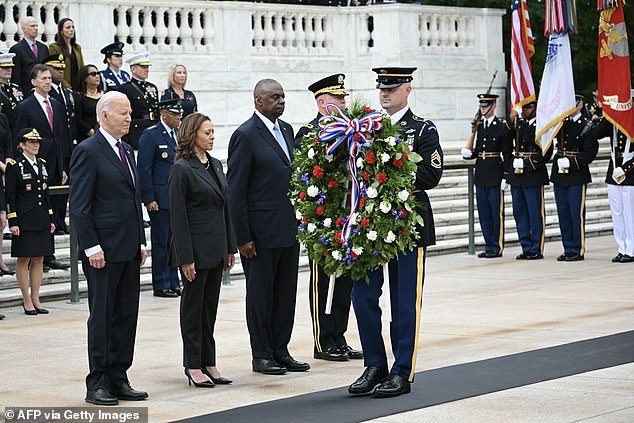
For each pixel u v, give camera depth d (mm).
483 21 71625
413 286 23656
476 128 47875
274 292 26891
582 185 45938
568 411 21625
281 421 21562
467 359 26938
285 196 26531
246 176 26297
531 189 46562
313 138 23922
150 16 59312
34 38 45594
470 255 48531
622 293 37062
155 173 38375
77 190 23641
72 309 36406
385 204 22797
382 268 23703
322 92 28031
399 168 23078
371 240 22938
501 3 79750
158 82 59031
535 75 81375
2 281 38188
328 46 67750
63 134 42031
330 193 23875
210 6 61594
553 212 56031
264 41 64688
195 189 24844
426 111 68250
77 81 44062
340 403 22938
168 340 30719
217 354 28672
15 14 54562
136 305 24281
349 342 29719
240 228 26172
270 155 26531
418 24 68000
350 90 67875
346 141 23516
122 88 43844
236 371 26656
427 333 30547
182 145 25156
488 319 32562
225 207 25656
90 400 23703
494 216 47406
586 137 45875
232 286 40500
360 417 21641
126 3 57938
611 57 44750
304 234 24125
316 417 21750
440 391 23531
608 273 42125
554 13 46219
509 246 51406
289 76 64938
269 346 26531
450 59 69500
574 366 25719
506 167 47062
